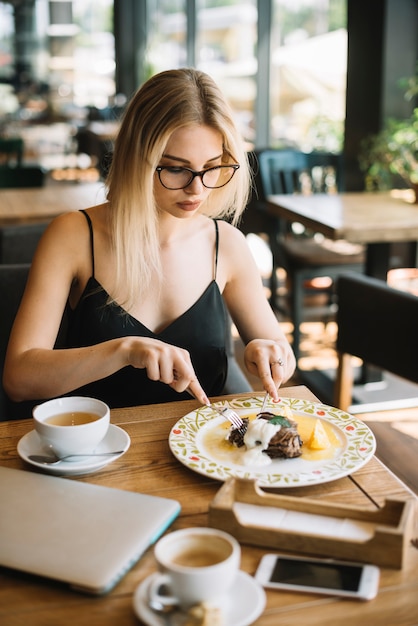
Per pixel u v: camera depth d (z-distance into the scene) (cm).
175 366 127
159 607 80
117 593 85
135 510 98
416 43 398
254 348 144
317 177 461
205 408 132
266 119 630
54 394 137
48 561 88
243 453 115
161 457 118
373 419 304
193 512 102
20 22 948
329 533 94
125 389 162
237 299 176
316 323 428
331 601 84
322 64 528
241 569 89
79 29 962
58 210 316
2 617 82
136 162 145
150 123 142
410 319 247
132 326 162
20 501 100
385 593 85
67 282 158
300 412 132
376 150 377
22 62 958
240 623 78
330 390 333
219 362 170
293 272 362
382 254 324
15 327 149
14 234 289
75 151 902
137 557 89
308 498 105
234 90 677
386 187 389
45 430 111
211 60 721
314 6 535
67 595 85
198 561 81
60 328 190
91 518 96
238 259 174
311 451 117
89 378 133
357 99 425
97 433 113
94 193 362
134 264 155
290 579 87
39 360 137
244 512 98
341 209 307
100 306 160
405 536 88
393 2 391
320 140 531
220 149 147
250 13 630
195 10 743
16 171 430
